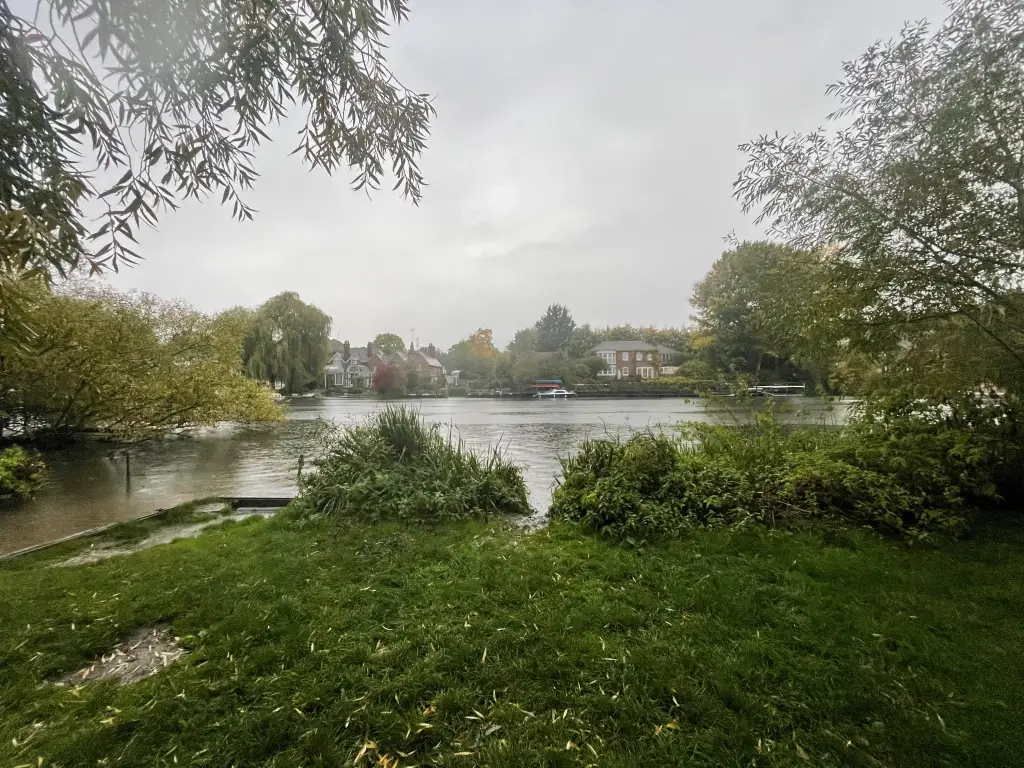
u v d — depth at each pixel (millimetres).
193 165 2170
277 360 34906
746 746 1758
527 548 3939
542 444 12219
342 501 5137
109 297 11305
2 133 1764
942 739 1759
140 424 12656
